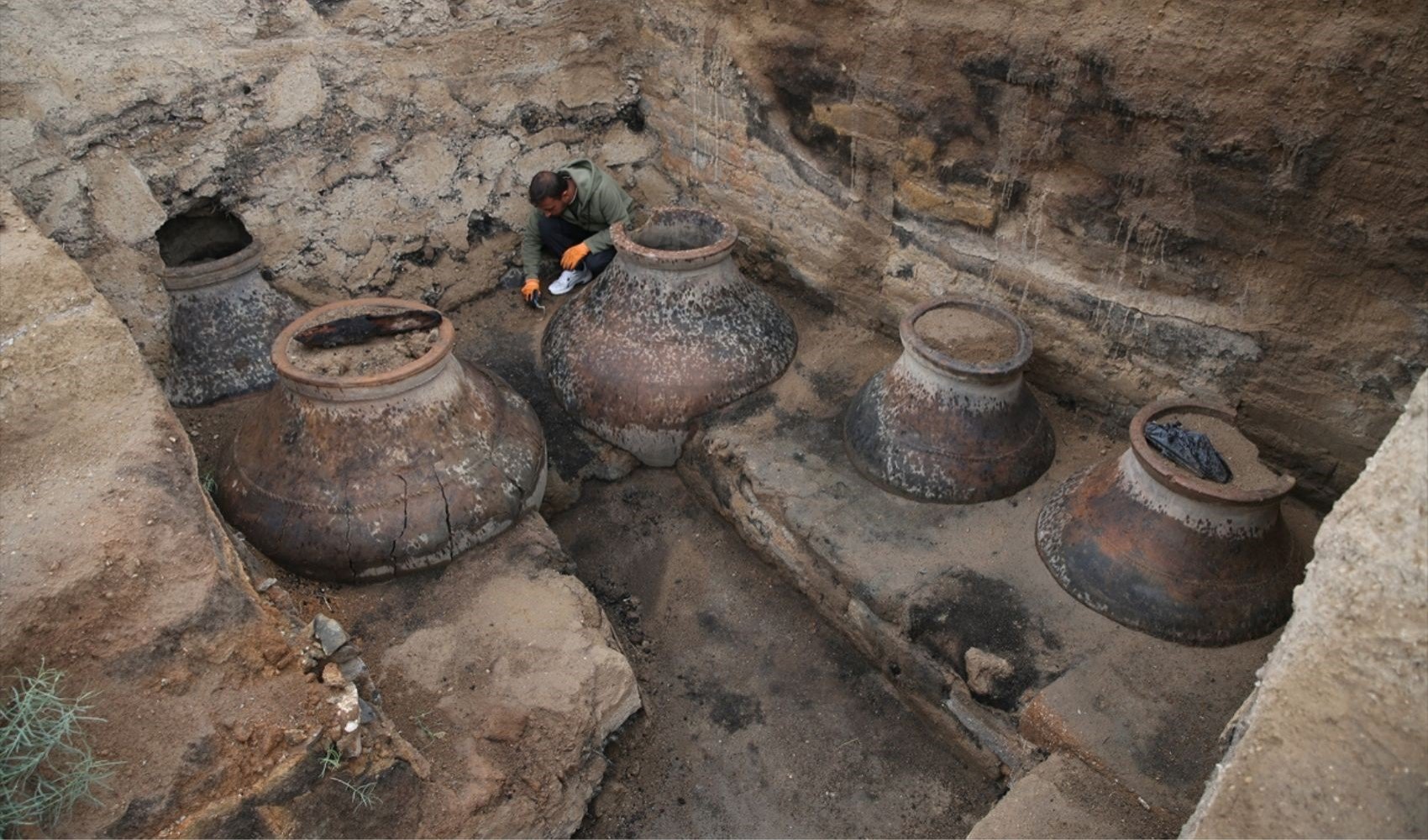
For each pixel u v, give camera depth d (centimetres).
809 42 366
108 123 335
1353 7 233
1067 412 361
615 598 355
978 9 306
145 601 209
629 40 453
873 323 411
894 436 333
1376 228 254
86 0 318
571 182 424
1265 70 253
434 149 421
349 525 294
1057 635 283
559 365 396
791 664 332
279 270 397
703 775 302
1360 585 154
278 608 244
